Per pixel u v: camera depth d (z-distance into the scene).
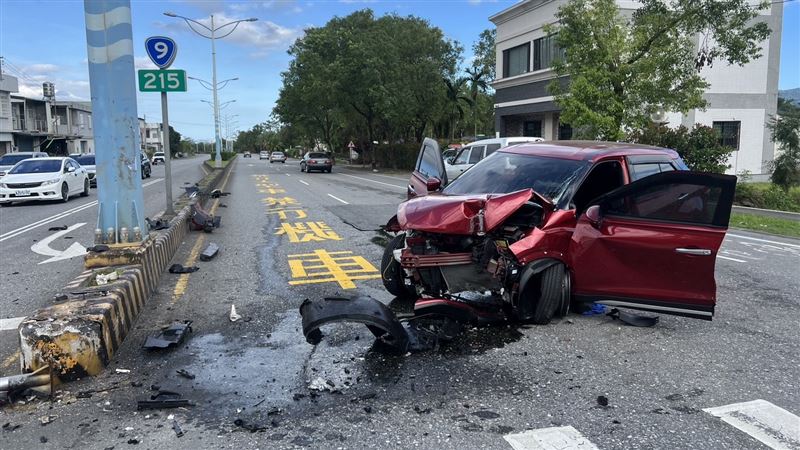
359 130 54.00
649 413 3.85
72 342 4.31
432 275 5.43
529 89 29.58
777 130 22.25
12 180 17.67
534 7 28.78
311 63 41.91
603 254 5.42
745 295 7.01
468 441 3.46
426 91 41.47
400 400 4.02
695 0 16.92
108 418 3.77
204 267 8.30
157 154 72.94
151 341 5.02
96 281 5.64
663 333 5.48
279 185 26.25
